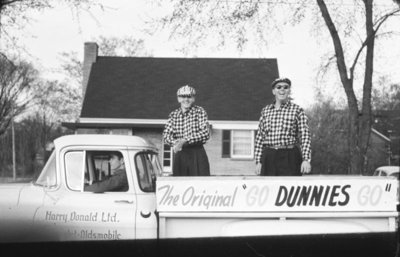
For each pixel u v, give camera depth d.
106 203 5.34
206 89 28.86
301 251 5.04
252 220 5.04
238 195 5.00
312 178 5.01
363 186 5.00
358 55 10.31
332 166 35.25
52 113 53.66
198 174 6.18
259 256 5.06
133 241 5.29
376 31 10.12
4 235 5.31
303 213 4.98
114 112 27.56
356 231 5.02
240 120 26.75
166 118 27.36
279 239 5.03
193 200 5.01
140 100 28.30
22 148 51.72
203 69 30.19
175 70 30.17
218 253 5.09
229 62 30.50
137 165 5.52
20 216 5.32
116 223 5.30
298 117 6.05
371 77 10.33
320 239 5.03
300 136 6.07
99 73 29.92
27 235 5.32
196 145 6.25
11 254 5.33
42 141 52.88
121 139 5.57
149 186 5.59
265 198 5.00
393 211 4.99
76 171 5.45
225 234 5.04
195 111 6.28
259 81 29.30
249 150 26.89
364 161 10.27
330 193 5.00
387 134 46.34
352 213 4.98
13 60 8.80
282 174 6.04
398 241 5.02
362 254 5.05
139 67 30.34
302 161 5.98
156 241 5.27
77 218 5.31
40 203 5.34
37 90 45.38
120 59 30.80
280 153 6.06
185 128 6.25
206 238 5.05
